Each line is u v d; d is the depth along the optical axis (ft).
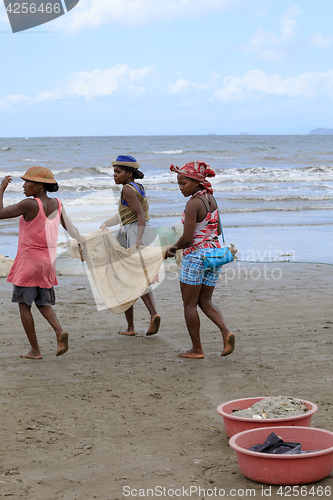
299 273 28.73
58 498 7.98
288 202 66.08
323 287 25.27
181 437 10.27
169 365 14.84
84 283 25.73
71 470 8.89
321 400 12.07
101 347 16.51
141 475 8.74
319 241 40.22
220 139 341.82
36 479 8.56
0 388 12.90
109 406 11.85
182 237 14.94
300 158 149.48
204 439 10.20
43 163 126.82
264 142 277.85
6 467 8.95
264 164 130.11
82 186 74.54
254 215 55.42
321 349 16.22
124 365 14.82
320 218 53.26
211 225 15.12
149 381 13.51
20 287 14.76
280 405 10.50
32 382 13.37
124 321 19.67
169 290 25.05
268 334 17.85
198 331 15.47
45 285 14.75
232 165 126.41
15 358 15.29
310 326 18.79
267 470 8.34
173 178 92.12
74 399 12.25
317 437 9.20
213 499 7.98
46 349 16.22
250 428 9.76
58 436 10.25
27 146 207.82
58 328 14.78
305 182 92.53
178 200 65.36
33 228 14.48
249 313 20.57
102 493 8.14
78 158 145.18
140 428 10.68
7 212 14.21
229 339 14.87
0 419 11.03
